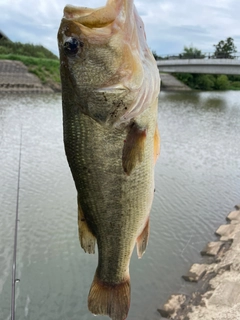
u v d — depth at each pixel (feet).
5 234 3.19
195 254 3.01
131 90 0.87
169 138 7.72
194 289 2.51
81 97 0.89
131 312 2.34
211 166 5.69
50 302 2.45
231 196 4.37
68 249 3.00
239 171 5.50
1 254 2.90
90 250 1.05
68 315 2.35
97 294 1.06
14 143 6.29
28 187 4.20
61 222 3.41
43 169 4.91
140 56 0.88
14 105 10.68
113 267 1.04
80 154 0.94
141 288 2.56
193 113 12.02
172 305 2.36
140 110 0.90
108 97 0.88
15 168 4.92
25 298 2.47
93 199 0.97
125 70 0.86
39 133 7.18
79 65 0.87
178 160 5.93
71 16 0.87
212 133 8.57
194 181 4.87
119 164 0.93
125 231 0.99
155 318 2.29
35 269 2.74
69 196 4.00
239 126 9.79
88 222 1.02
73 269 2.76
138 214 0.99
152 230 3.38
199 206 3.99
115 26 0.86
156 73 0.93
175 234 3.32
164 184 4.66
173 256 2.97
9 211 3.59
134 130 0.91
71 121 0.93
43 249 2.99
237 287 2.43
